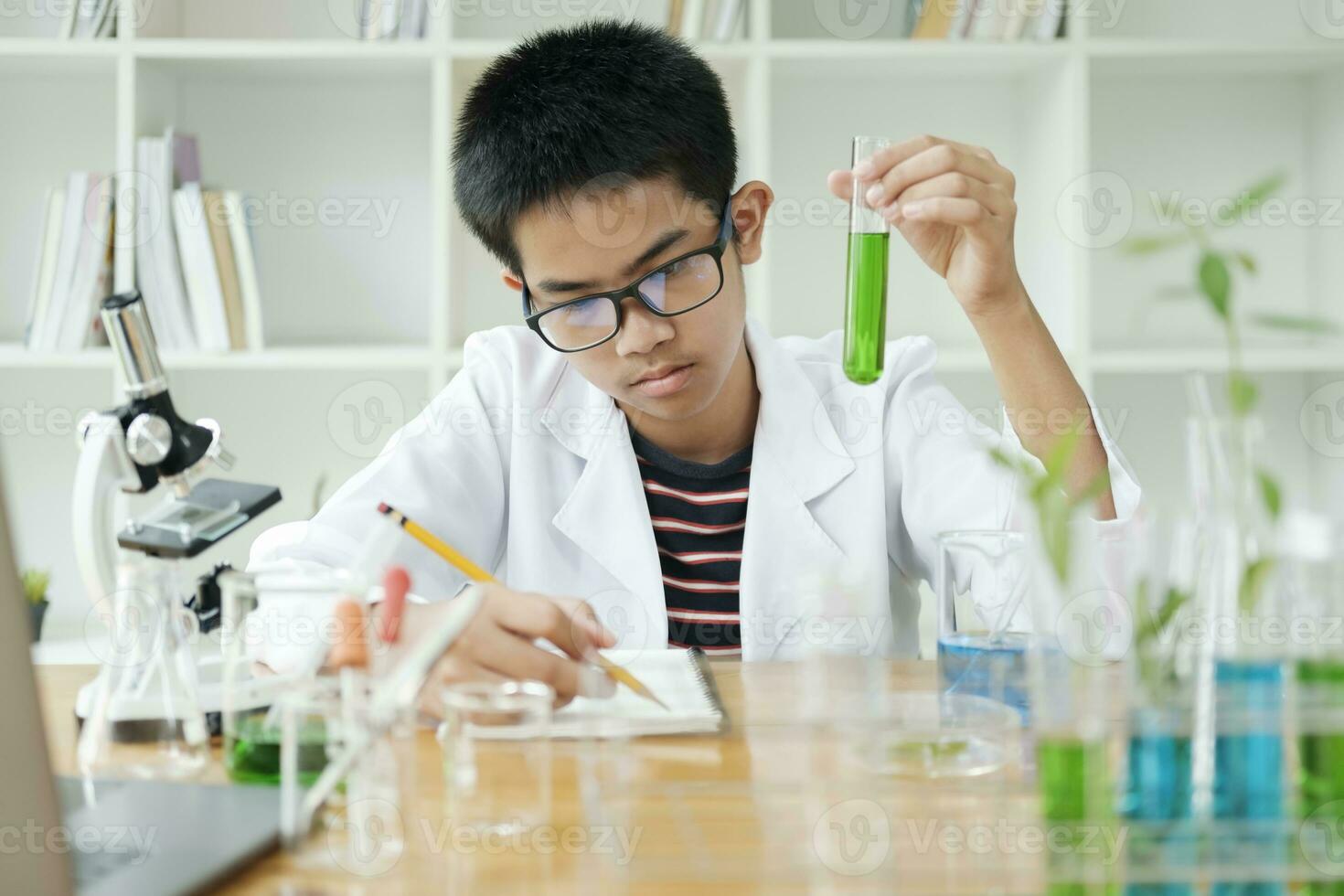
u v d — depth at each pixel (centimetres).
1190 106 239
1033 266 232
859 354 109
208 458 101
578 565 143
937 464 142
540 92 116
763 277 219
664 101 116
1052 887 58
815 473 139
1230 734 57
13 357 206
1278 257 240
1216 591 58
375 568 94
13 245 234
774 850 64
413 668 72
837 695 86
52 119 233
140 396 99
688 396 124
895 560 149
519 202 116
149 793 73
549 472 146
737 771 77
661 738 85
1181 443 238
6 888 53
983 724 84
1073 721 58
